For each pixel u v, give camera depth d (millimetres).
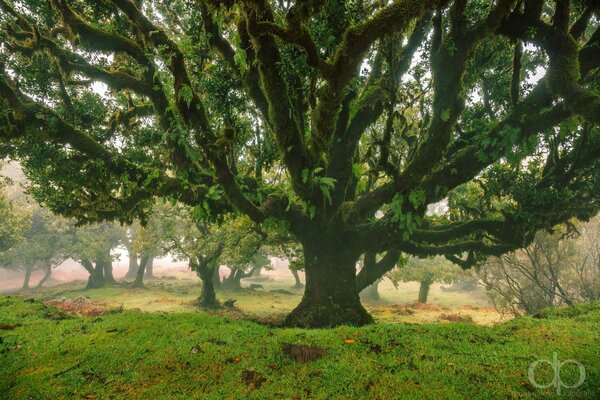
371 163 12273
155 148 11461
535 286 18406
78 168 9266
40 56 9859
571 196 10477
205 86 9320
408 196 8852
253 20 5410
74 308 23250
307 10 5004
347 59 5438
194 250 23578
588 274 18078
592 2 7027
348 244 10578
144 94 9031
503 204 13812
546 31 6980
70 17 8406
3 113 7816
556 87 6832
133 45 8891
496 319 21328
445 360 5359
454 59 7594
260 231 17797
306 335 6785
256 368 5348
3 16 9508
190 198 9047
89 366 5559
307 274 11016
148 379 5117
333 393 4547
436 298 32906
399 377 4844
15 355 6074
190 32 9352
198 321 7852
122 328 7297
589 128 9227
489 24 7086
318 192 8742
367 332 6848
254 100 8695
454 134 11398
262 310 24078
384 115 12883
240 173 10055
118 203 9172
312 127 6824
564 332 6414
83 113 10719
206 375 5180
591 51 7398
